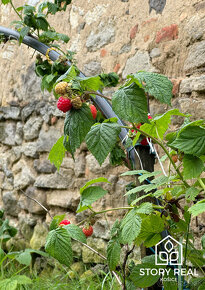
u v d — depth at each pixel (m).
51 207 3.70
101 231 3.11
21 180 4.05
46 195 3.75
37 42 2.27
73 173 3.47
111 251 1.53
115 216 3.04
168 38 2.72
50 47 2.24
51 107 3.72
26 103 4.06
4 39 2.48
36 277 3.03
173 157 1.56
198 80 2.45
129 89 1.34
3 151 4.39
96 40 3.36
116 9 3.20
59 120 3.65
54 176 3.63
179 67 2.63
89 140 1.34
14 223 4.14
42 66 2.17
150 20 2.88
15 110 4.21
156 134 1.58
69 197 3.46
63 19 3.73
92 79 1.42
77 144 1.37
